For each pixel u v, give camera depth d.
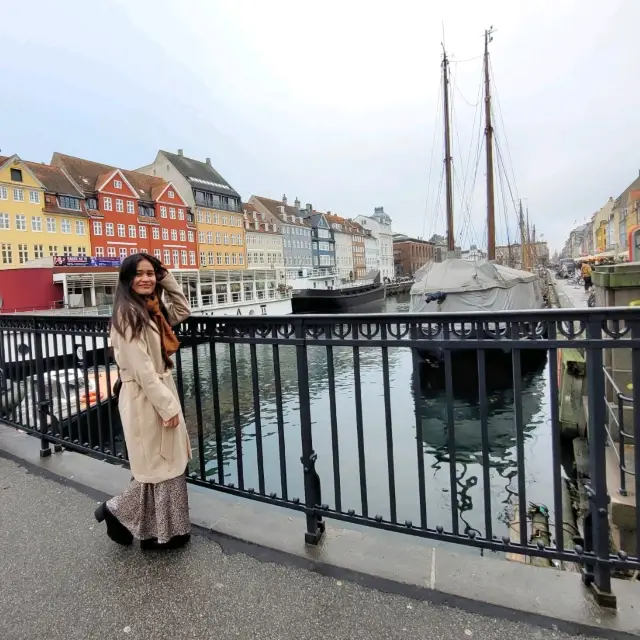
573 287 35.94
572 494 6.59
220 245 59.34
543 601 1.87
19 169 36.97
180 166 57.75
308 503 2.35
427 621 1.81
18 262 36.56
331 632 1.77
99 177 44.69
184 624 1.83
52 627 1.83
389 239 116.50
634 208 55.16
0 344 4.12
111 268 30.77
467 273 16.89
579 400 7.67
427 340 2.06
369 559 2.20
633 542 3.90
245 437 10.95
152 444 2.28
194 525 2.58
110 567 2.22
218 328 2.62
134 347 2.20
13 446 3.88
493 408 12.65
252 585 2.06
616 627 1.73
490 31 28.20
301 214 86.38
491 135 27.95
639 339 1.74
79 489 3.09
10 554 2.35
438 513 6.87
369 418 12.30
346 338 2.23
